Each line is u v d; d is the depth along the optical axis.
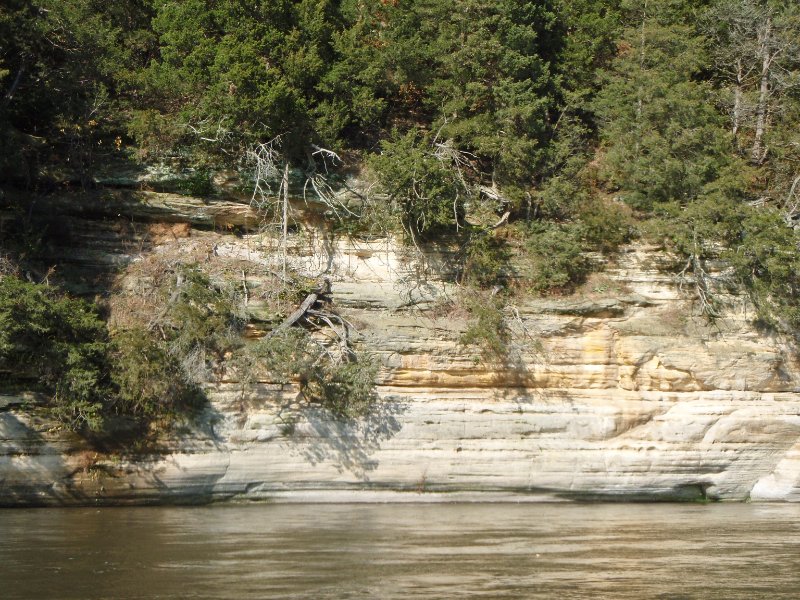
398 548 25.34
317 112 40.53
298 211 40.38
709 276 39.69
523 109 40.97
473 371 36.72
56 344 32.75
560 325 37.84
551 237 39.97
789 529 29.88
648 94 42.81
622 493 36.78
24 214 37.19
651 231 40.06
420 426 35.69
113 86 42.22
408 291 38.97
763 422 37.25
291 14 41.97
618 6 50.38
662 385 37.47
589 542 26.94
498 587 20.91
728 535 28.64
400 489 35.50
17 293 32.19
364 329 36.88
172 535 26.92
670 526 30.31
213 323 35.25
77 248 38.12
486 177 43.75
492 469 35.81
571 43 46.84
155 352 34.03
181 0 43.53
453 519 31.03
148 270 37.53
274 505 34.19
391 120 45.34
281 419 34.66
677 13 48.47
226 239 39.84
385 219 39.00
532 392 36.97
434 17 44.25
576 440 36.53
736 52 48.91
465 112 43.44
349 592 20.08
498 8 43.00
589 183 44.16
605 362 37.75
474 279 39.44
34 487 32.50
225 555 23.97
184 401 34.25
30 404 32.72
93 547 24.83
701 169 40.91
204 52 39.66
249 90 38.94
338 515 31.59
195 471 33.75
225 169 40.06
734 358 37.50
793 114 46.28
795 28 48.25
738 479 37.47
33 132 40.12
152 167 39.88
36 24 38.28
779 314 38.66
